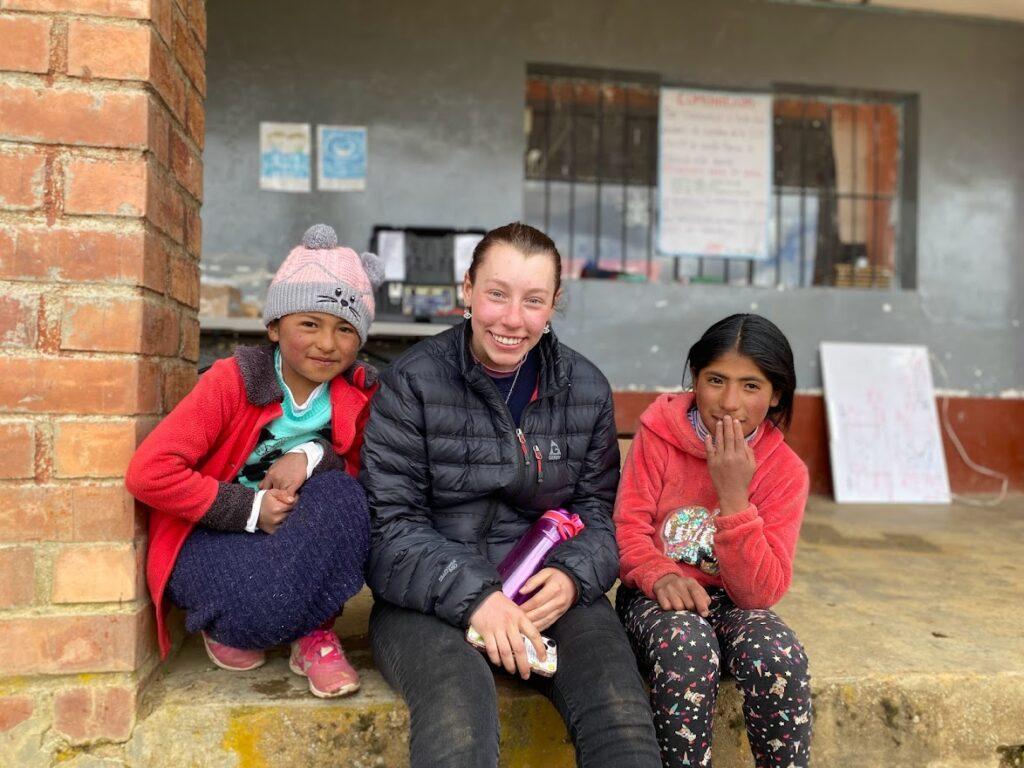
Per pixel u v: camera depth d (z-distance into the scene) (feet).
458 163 16.12
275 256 15.64
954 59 17.60
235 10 15.44
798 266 17.94
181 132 5.82
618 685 4.61
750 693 4.95
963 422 17.34
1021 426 17.52
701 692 4.83
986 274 17.72
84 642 4.96
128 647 5.01
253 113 15.56
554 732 5.42
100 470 4.95
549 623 5.10
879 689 5.83
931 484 16.53
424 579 4.95
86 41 4.85
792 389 5.65
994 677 5.96
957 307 17.62
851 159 17.94
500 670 5.69
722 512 5.32
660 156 17.28
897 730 5.83
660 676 4.89
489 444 5.43
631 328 16.71
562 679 4.83
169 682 5.47
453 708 4.37
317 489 5.18
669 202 17.35
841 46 17.22
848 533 12.42
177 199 5.74
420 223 16.01
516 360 5.30
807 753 4.90
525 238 5.18
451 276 14.39
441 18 16.02
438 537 5.16
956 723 5.89
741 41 16.94
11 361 4.83
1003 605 8.02
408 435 5.32
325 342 5.29
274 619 5.09
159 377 5.42
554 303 5.48
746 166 17.53
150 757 5.06
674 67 16.75
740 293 17.04
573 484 5.75
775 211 17.83
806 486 5.73
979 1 16.78
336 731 5.20
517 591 5.16
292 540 5.08
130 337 4.96
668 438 5.87
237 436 5.43
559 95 17.08
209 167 15.44
